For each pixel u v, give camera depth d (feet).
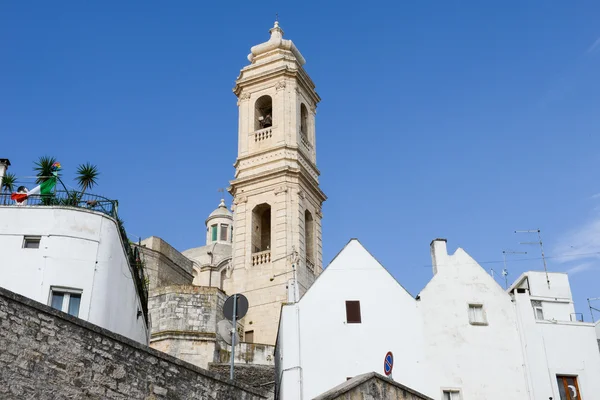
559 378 120.98
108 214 100.63
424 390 115.34
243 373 153.58
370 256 124.98
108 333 67.46
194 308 161.89
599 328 150.61
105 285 96.07
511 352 120.98
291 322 117.80
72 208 97.71
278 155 220.43
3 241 94.58
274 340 194.70
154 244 212.64
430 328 120.16
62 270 94.02
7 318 60.44
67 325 64.64
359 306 120.26
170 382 71.77
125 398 67.26
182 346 156.76
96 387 65.26
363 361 115.85
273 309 198.90
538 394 118.11
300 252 208.95
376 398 78.18
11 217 96.02
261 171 219.61
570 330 124.26
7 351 59.82
